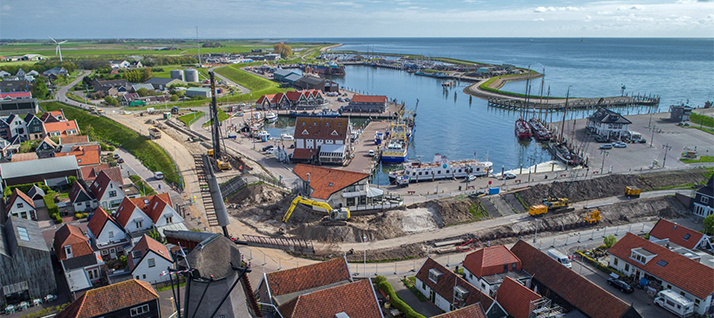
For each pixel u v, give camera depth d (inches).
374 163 5866.1
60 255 2896.2
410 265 3181.6
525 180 4859.7
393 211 3964.1
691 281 2650.1
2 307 2655.0
